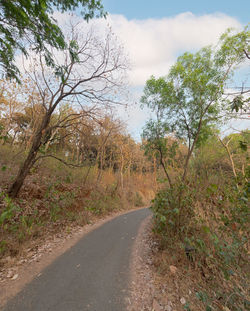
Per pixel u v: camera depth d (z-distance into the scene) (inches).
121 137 710.5
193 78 297.9
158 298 120.8
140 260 182.9
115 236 263.9
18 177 267.1
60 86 294.8
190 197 172.9
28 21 189.9
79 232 269.0
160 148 361.7
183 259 162.9
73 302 112.0
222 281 122.9
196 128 342.0
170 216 187.0
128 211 554.3
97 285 133.4
